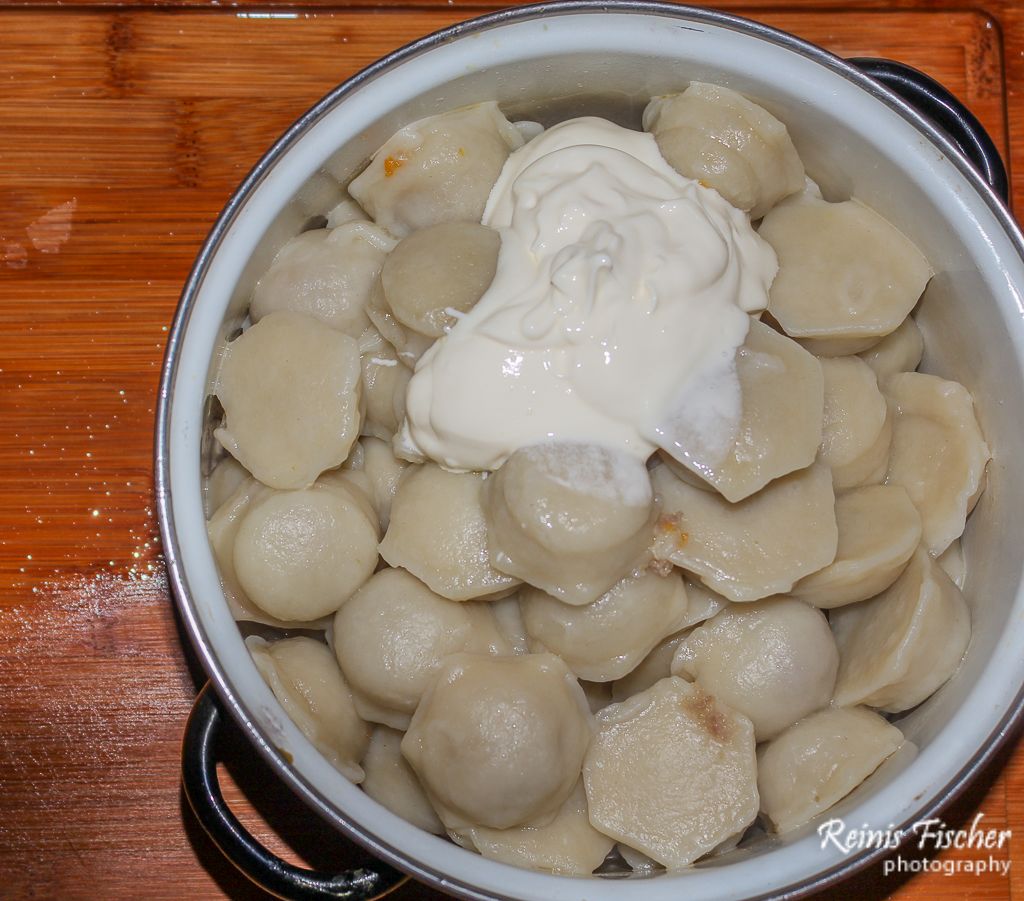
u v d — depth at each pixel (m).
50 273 0.31
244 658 0.23
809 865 0.22
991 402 0.25
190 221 0.31
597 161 0.24
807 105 0.25
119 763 0.29
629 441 0.23
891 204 0.26
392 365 0.26
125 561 0.30
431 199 0.26
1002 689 0.23
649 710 0.26
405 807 0.27
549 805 0.25
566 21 0.25
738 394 0.24
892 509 0.26
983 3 0.32
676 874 0.23
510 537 0.24
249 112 0.31
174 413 0.23
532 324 0.23
